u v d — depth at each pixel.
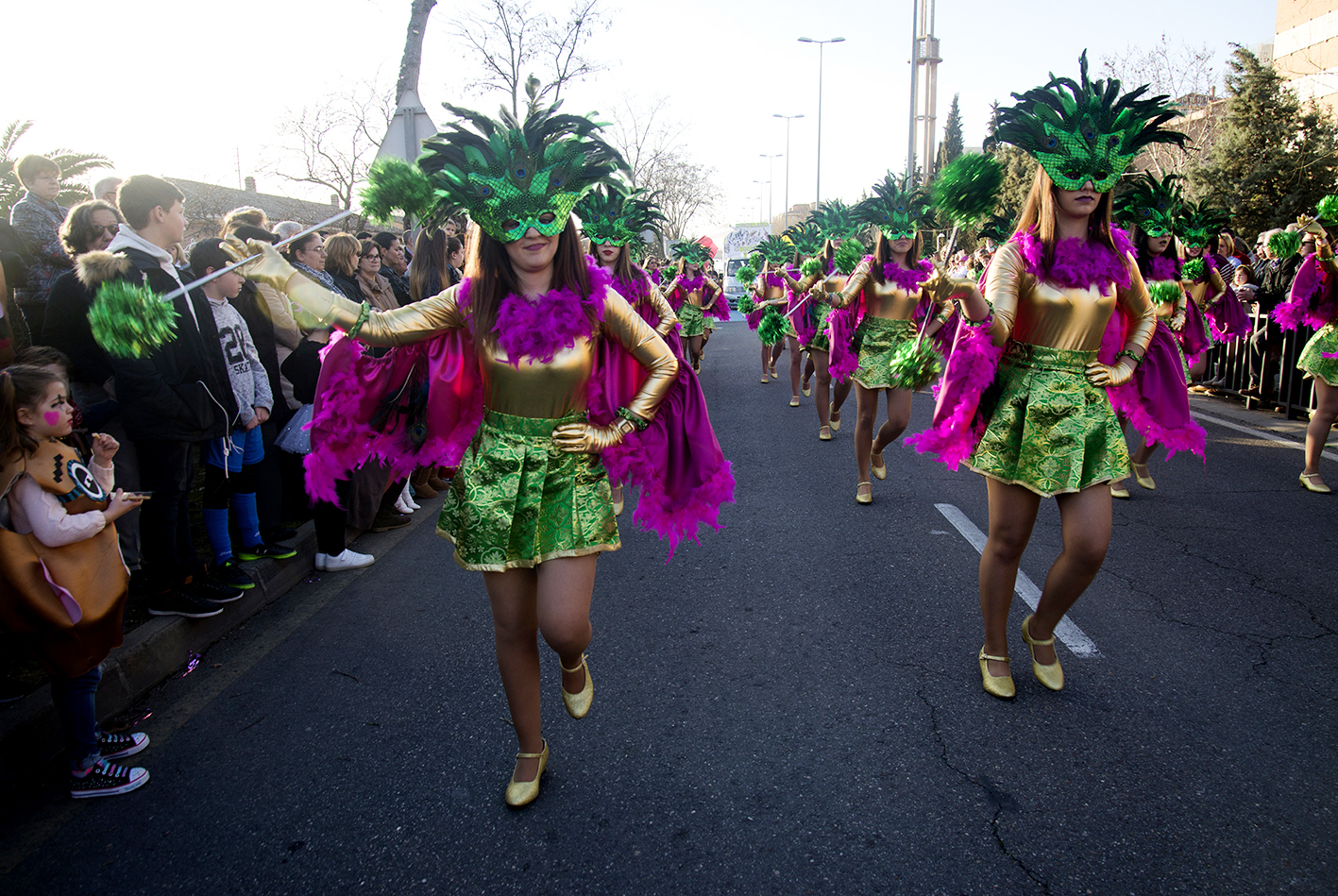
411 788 2.87
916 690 3.41
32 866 2.55
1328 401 5.98
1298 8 30.05
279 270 2.52
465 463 2.70
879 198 5.97
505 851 2.54
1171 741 3.00
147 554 3.92
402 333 2.58
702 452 2.87
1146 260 5.46
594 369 2.73
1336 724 3.08
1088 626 3.95
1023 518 3.23
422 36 10.44
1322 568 4.60
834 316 6.25
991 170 3.17
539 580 2.63
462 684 3.60
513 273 2.62
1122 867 2.38
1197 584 4.41
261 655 3.94
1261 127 18.48
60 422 2.76
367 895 2.38
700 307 12.46
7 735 2.97
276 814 2.76
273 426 4.96
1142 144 3.16
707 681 3.55
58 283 3.96
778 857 2.47
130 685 3.54
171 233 4.02
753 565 4.94
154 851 2.60
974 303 3.04
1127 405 3.73
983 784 2.78
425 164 2.60
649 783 2.86
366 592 4.71
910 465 7.39
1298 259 8.80
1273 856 2.41
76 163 9.88
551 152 2.44
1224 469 6.82
